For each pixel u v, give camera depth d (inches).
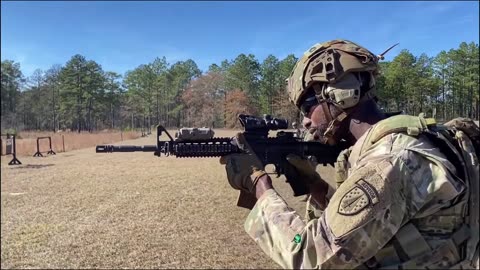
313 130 58.1
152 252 225.0
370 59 54.4
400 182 46.4
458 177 48.6
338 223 45.7
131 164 626.2
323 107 56.5
